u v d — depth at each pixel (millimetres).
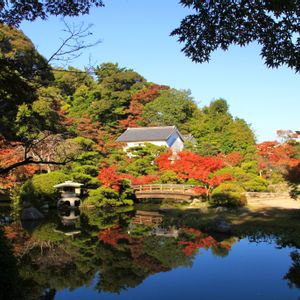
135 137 44031
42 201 27906
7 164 26250
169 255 13531
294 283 9945
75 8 6895
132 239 16812
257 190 30578
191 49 6652
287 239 14367
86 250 14688
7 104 7832
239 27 6223
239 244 14531
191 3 6109
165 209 26172
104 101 48375
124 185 30781
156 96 58094
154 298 9242
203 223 18844
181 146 47031
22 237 17453
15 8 6840
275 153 36938
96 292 9812
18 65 7242
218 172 28859
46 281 10789
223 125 47906
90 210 28109
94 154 31047
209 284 10133
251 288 9664
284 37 6113
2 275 9023
